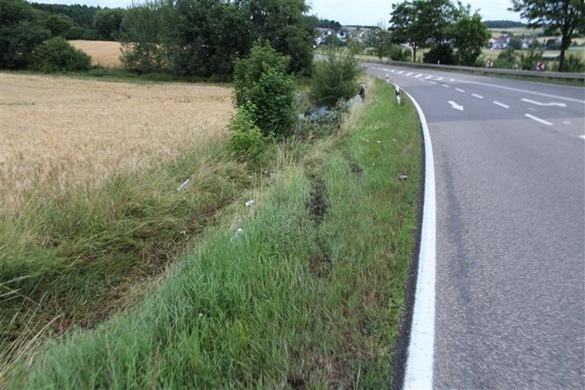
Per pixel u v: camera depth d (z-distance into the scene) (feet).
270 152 32.32
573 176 23.08
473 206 19.22
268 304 10.31
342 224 15.90
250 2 171.83
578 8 106.93
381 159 27.22
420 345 9.59
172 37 184.96
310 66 170.19
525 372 8.77
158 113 75.05
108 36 347.15
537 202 19.33
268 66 37.86
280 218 16.15
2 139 46.34
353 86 72.90
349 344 9.34
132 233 18.10
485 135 36.52
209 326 9.68
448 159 28.68
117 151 31.48
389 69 190.90
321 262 13.29
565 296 11.64
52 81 174.29
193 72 189.67
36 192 19.44
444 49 193.36
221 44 177.58
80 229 17.39
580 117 42.16
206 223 20.54
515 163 26.58
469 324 10.46
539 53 136.77
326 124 44.06
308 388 8.02
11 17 220.84
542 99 59.47
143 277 16.01
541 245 14.88
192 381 8.16
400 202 19.25
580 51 128.36
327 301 10.68
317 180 23.50
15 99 115.55
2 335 12.43
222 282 11.30
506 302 11.41
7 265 13.75
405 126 41.29
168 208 20.81
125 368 8.29
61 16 333.01
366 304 10.93
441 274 13.00
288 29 167.02
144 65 204.95
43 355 9.50
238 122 32.35
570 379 8.55
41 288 14.30
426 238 15.67
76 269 15.24
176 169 27.25
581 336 9.93
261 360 8.66
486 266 13.48
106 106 95.81
